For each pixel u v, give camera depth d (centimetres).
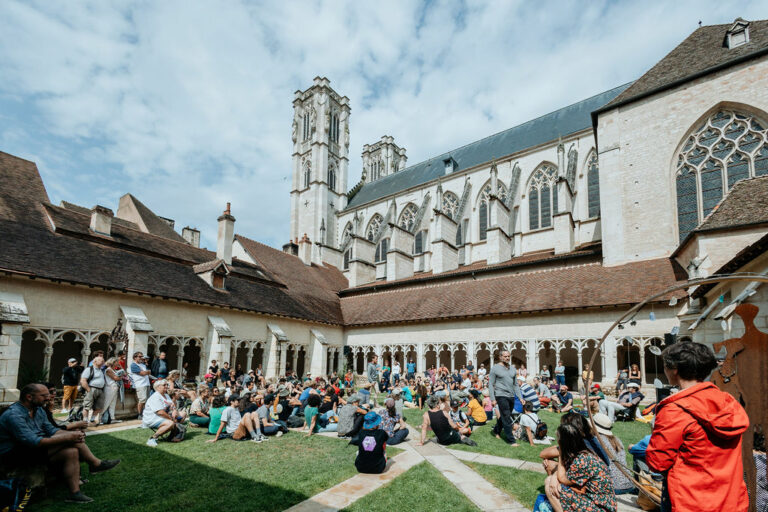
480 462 767
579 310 1953
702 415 264
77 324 1558
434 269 3128
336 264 4350
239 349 2658
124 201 3934
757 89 1962
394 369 2250
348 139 5734
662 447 277
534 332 2073
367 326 2788
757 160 1948
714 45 2278
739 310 337
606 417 639
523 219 3400
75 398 1333
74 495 562
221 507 542
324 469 718
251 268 2830
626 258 2198
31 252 1548
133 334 1630
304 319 2556
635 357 2178
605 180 2339
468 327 2312
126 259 1948
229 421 992
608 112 2406
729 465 258
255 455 821
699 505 252
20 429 557
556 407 1400
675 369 299
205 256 2591
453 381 1820
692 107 2142
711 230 1490
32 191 2006
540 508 462
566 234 2558
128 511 530
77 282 1530
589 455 433
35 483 562
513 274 2603
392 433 938
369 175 6625
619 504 569
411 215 4322
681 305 1672
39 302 1459
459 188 3953
